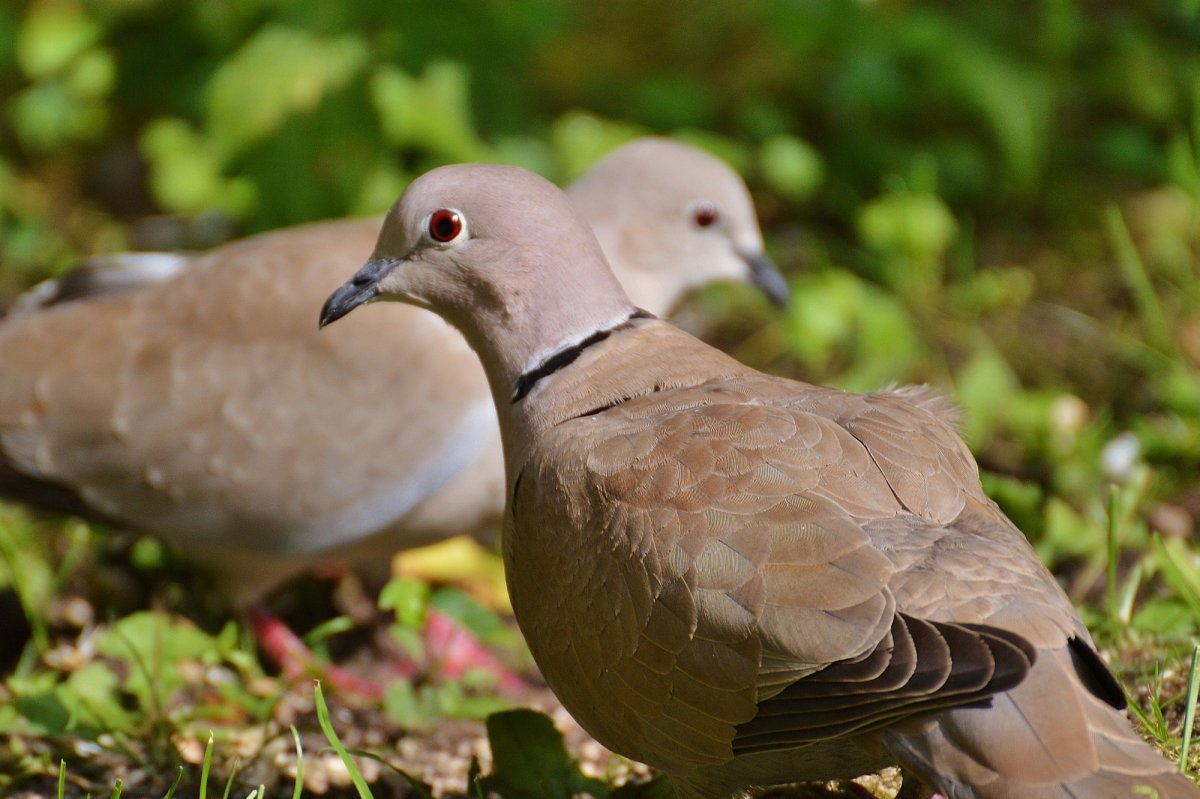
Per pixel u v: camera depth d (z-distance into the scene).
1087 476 11.34
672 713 6.22
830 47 16.20
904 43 15.38
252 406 9.88
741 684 5.88
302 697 9.86
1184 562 9.38
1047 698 5.41
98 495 10.07
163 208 15.89
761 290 11.95
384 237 8.06
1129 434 11.96
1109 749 5.31
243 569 10.28
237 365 9.92
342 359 9.87
